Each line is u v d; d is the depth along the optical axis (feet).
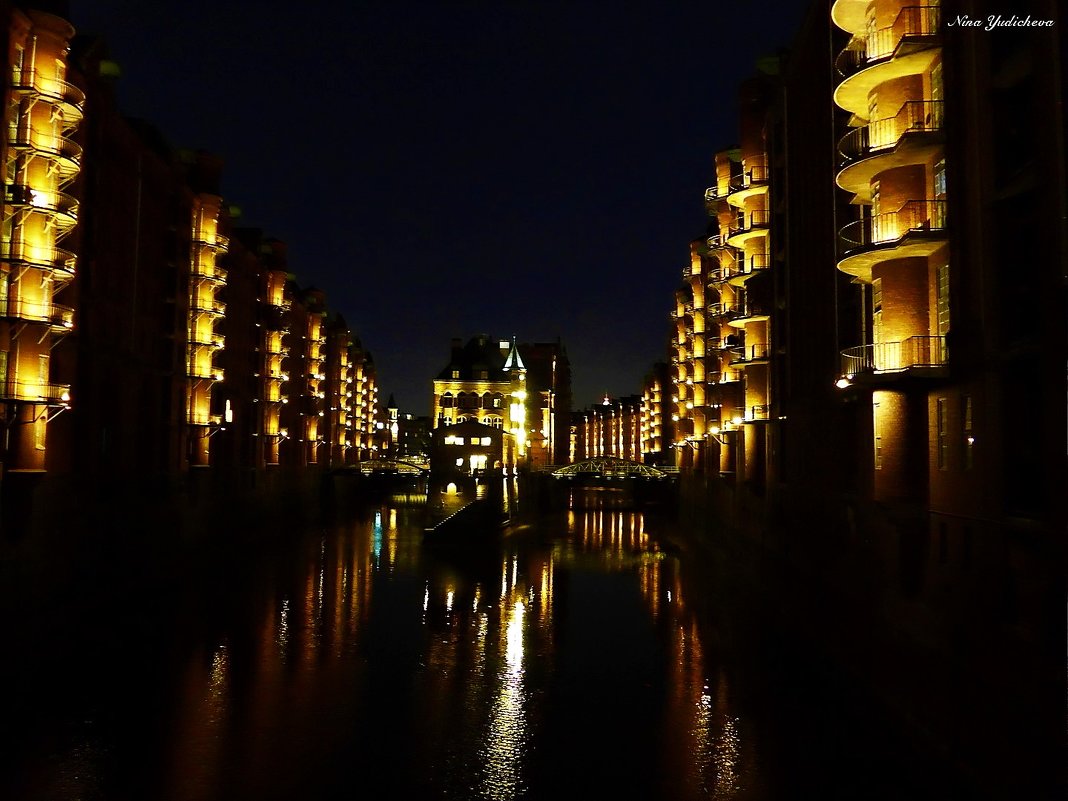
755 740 55.67
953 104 56.59
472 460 310.86
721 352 149.89
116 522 104.47
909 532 62.13
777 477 113.91
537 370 419.13
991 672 49.83
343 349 309.42
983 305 52.65
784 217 114.11
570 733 58.54
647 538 194.80
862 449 76.43
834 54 82.94
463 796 47.93
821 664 72.79
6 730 56.65
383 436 481.46
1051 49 45.47
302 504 238.68
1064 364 44.50
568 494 361.51
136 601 100.63
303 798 47.29
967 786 44.34
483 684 70.85
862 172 65.92
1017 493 49.57
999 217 51.03
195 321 138.82
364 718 61.52
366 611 102.37
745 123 130.72
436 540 173.27
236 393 172.35
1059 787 39.75
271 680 70.79
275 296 201.36
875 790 45.93
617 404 533.55
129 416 113.70
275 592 112.78
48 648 77.20
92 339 100.12
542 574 136.46
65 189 92.89
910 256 63.36
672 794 48.01
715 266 185.78
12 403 79.00
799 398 101.86
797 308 104.01
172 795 47.29
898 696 56.29
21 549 79.15
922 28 61.98
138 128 125.18
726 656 77.71
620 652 82.28
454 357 374.43
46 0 85.92
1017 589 48.55
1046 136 45.88
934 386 60.39
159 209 126.31
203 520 140.67
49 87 82.84
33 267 80.43
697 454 194.29
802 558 98.17
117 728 57.77
